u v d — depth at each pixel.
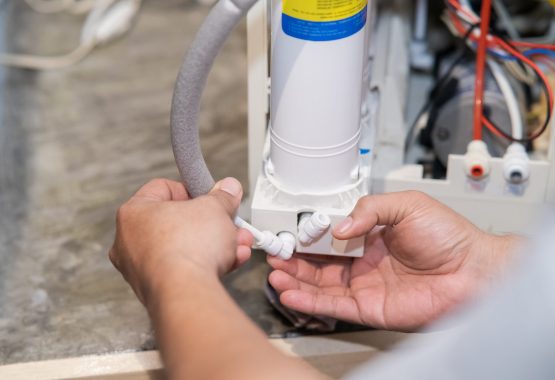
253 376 0.47
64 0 1.42
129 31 1.38
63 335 0.86
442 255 0.82
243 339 0.51
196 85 0.66
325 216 0.73
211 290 0.57
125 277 0.71
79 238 0.99
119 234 0.68
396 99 0.98
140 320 0.88
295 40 0.67
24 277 0.93
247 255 0.71
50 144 1.14
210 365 0.49
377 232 0.86
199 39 0.64
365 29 0.71
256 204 0.76
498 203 0.90
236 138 1.16
